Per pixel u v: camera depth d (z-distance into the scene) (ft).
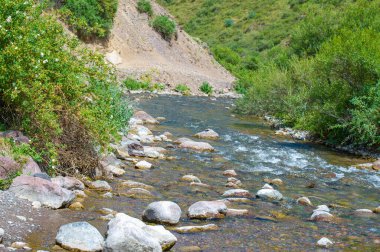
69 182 23.67
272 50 159.33
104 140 27.25
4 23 25.17
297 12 219.00
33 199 20.58
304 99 54.60
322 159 40.63
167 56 128.88
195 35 233.96
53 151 24.27
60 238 16.76
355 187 31.22
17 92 23.79
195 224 20.98
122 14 125.29
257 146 44.62
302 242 19.71
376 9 83.71
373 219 23.90
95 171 27.14
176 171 31.37
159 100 80.89
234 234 20.07
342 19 92.27
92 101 29.27
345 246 19.54
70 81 26.86
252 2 246.47
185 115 64.23
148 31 130.00
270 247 18.81
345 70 47.73
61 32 29.55
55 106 26.40
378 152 44.32
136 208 22.44
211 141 45.29
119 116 38.50
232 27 229.04
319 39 96.43
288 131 55.77
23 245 16.22
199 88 108.58
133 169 30.50
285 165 36.91
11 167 21.40
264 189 26.86
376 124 44.19
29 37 25.85
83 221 18.66
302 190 29.43
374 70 46.01
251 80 82.58
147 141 40.78
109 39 113.19
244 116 69.67
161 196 25.14
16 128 25.80
